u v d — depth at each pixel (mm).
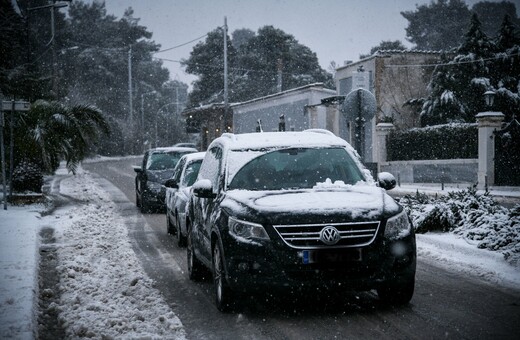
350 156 7434
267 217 5926
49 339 5609
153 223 15070
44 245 11055
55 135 19266
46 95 25469
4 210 16078
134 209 18781
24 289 6883
